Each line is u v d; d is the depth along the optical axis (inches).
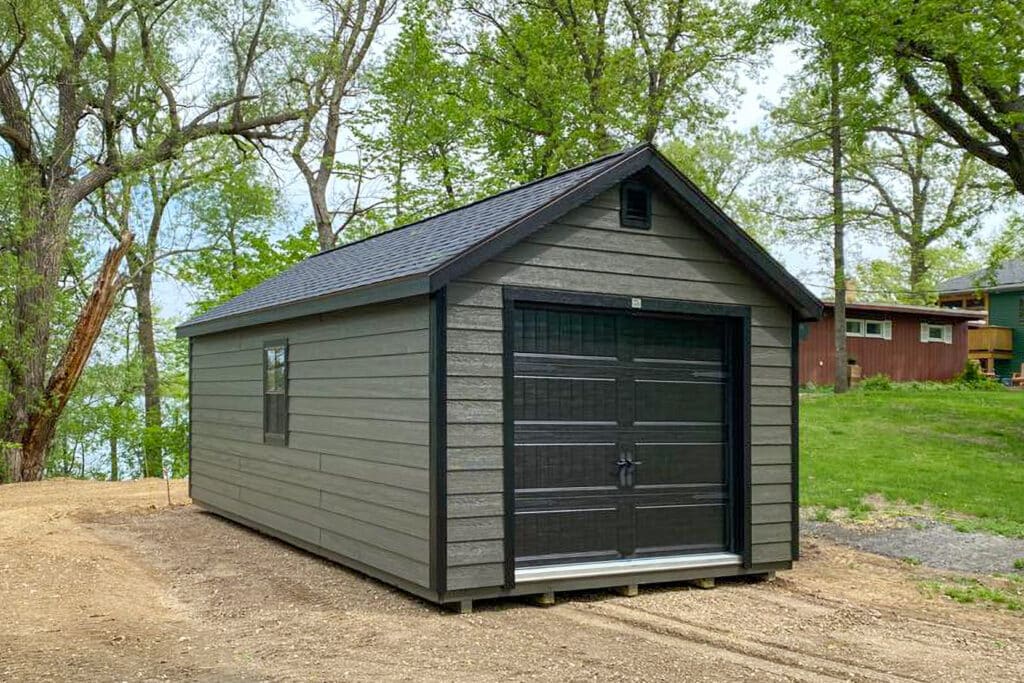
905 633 277.6
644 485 327.0
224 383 488.4
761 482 346.3
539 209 292.7
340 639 253.9
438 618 278.7
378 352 319.6
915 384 1106.1
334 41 1042.7
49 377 868.6
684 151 1256.8
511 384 293.1
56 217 821.9
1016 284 1411.2
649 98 1021.2
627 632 266.4
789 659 243.0
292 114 1019.9
